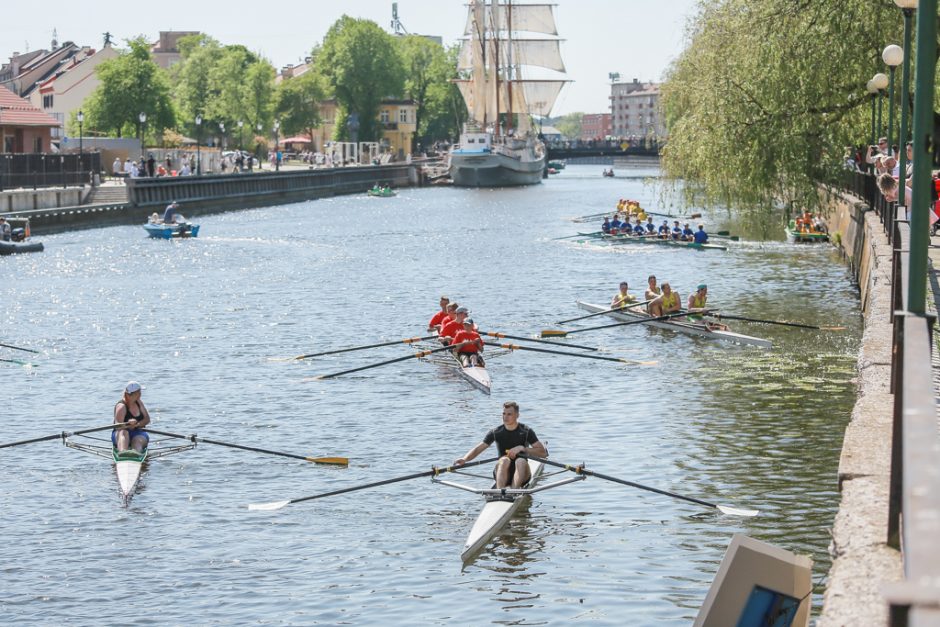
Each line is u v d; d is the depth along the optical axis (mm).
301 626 14266
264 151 171375
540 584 15438
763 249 60969
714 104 38469
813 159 36875
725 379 28062
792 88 36469
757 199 38562
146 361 33000
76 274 55531
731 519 17703
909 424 5129
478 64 165625
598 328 35375
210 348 35219
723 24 41062
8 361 32844
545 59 165625
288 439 23719
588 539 17094
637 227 69312
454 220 94625
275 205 116688
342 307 44281
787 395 25984
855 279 44938
